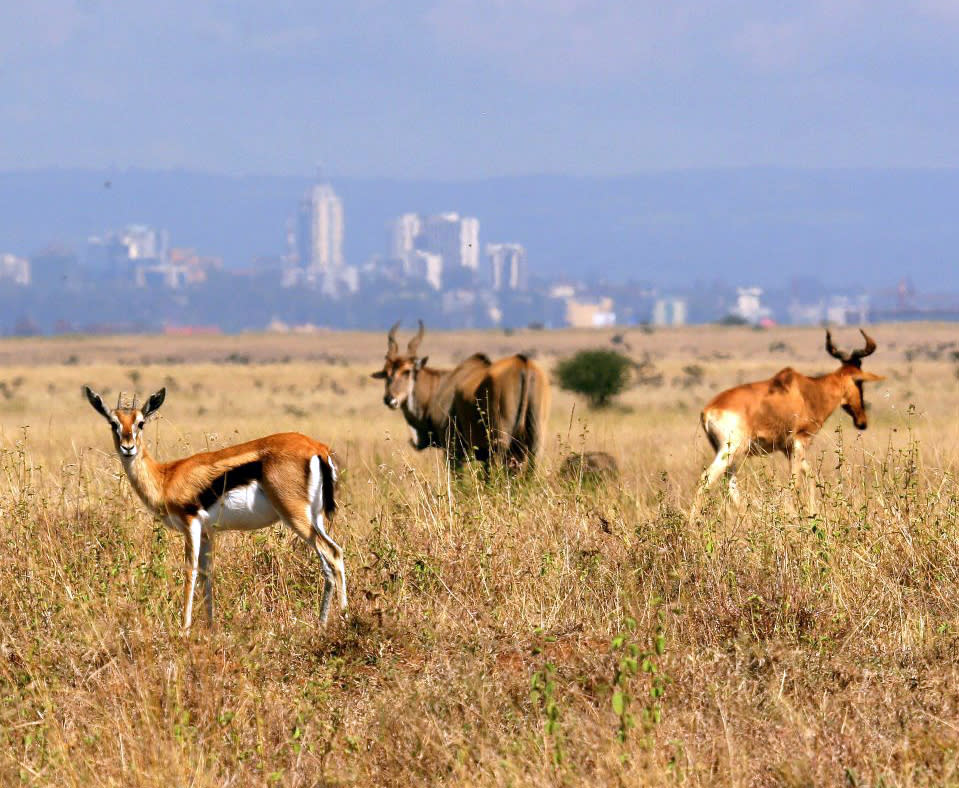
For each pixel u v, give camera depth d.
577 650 27.11
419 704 24.20
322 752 22.97
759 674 25.88
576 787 21.05
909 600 30.83
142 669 26.30
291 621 30.67
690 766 21.34
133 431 32.56
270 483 32.81
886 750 22.39
